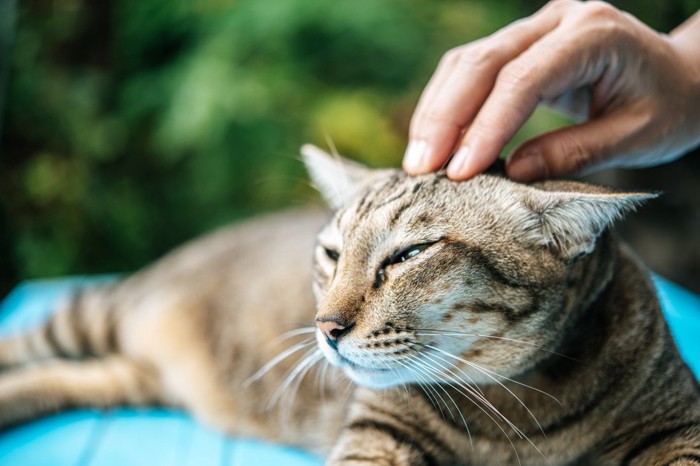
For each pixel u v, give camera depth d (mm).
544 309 459
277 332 613
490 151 467
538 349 465
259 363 616
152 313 660
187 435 600
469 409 490
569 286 464
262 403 609
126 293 699
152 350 650
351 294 464
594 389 476
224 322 640
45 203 1131
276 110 1121
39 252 1101
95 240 1157
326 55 1183
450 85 487
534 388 479
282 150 1122
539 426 483
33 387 612
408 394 497
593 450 486
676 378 481
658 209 1005
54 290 851
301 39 1168
